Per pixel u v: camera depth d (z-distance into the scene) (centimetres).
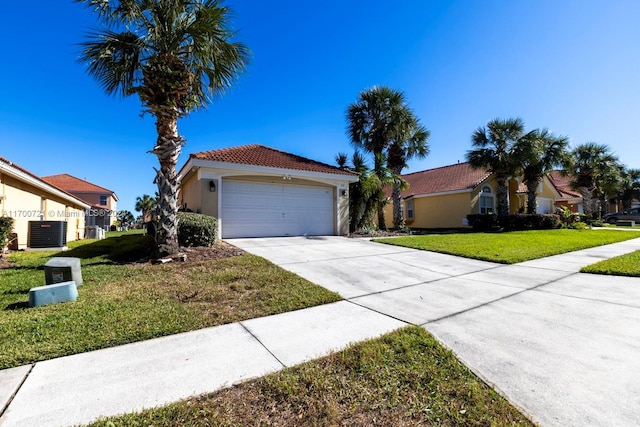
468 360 282
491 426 194
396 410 212
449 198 2177
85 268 660
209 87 826
